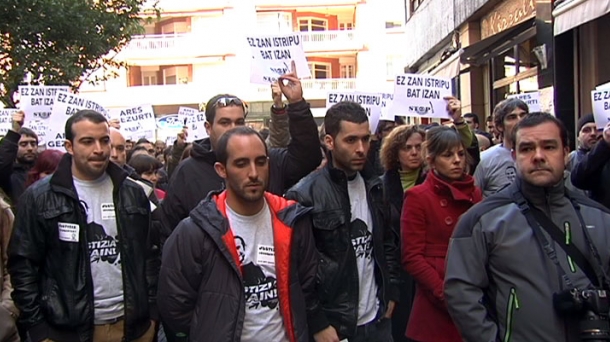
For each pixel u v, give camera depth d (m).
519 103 5.29
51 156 5.64
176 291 3.07
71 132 3.85
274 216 3.21
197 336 3.00
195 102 37.53
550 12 10.24
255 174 3.05
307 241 3.29
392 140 5.18
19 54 12.32
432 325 3.92
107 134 3.91
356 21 39.44
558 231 2.77
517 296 2.74
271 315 3.10
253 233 3.15
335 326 3.66
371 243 3.92
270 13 38.53
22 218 3.76
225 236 3.04
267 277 3.12
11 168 5.96
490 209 2.88
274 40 5.68
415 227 4.03
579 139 6.18
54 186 3.78
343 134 3.77
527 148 2.83
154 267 4.16
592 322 2.59
